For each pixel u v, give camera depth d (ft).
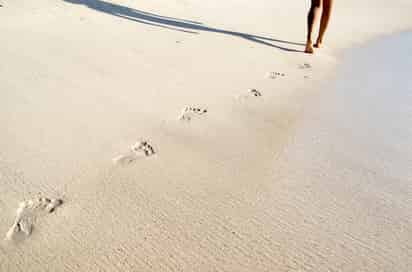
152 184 6.57
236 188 6.65
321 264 5.03
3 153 7.00
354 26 23.25
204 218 5.83
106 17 18.48
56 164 6.84
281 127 9.22
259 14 24.57
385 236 5.60
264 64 14.38
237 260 5.03
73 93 9.73
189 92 10.87
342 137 8.80
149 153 7.55
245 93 11.30
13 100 8.96
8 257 4.86
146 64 12.73
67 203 5.90
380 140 8.70
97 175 6.66
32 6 18.53
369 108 10.59
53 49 12.84
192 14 22.12
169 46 15.24
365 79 13.25
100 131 8.14
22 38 13.56
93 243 5.19
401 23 24.94
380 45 18.74
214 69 13.14
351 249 5.32
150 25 18.30
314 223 5.82
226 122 9.28
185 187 6.57
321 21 16.79
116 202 6.04
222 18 22.00
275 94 11.43
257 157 7.73
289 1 30.78
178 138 8.25
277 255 5.15
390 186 6.89
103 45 14.12
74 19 17.28
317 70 14.23
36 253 4.96
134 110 9.30
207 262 4.98
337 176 7.15
